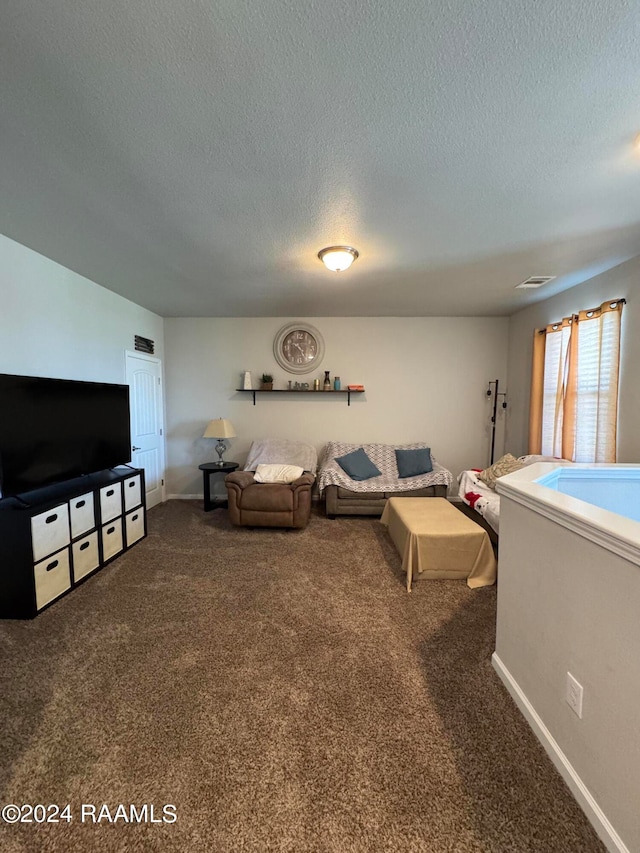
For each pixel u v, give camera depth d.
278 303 4.08
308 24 1.01
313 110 1.31
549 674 1.37
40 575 2.25
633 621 1.00
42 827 1.13
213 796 1.21
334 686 1.69
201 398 4.90
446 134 1.43
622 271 2.85
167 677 1.74
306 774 1.29
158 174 1.70
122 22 1.01
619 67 1.12
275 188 1.81
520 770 1.30
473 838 1.10
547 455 3.77
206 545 3.35
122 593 2.50
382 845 1.08
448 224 2.19
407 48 1.08
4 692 1.64
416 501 3.43
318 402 4.87
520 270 2.99
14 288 2.50
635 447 2.75
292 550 3.24
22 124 1.38
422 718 1.51
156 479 4.66
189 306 4.23
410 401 4.84
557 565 1.33
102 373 3.51
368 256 2.68
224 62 1.12
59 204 1.97
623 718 1.03
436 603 2.39
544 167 1.64
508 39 1.05
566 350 3.49
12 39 1.06
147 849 1.08
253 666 1.81
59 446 2.70
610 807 1.07
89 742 1.41
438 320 4.76
